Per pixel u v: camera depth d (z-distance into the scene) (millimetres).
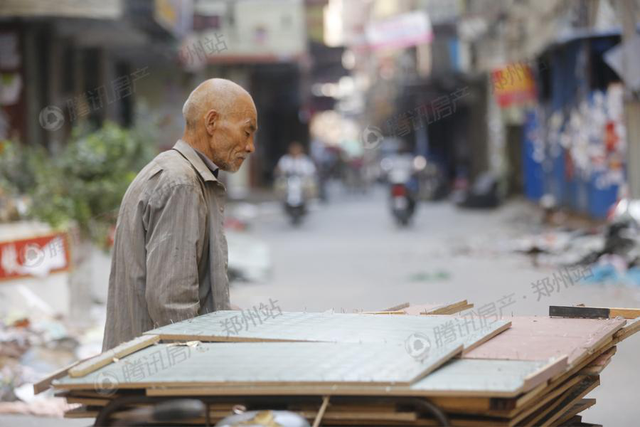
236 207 35594
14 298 9750
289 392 2918
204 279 4406
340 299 13430
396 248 20859
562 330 3707
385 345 3305
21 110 20578
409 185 27516
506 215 30000
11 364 8031
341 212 34469
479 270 16016
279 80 52500
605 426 6664
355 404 2996
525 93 31094
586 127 24875
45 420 6988
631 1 15781
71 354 8461
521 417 3082
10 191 10992
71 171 10898
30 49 20812
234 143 4516
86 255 10977
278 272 16891
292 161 30047
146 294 4164
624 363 8633
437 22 44812
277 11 43281
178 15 29125
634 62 15797
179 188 4227
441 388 2818
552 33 27703
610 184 23000
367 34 45219
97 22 20688
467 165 49281
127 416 3053
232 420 2938
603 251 15109
